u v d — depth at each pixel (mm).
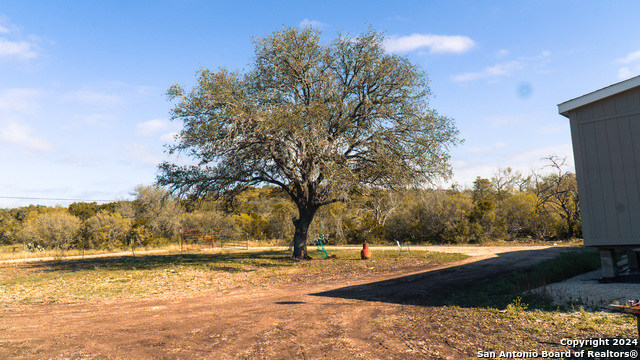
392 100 19375
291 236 37656
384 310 8352
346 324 7250
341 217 37125
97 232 36188
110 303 10297
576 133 9898
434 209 32281
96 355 5816
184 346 6160
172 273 16359
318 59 19109
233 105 16328
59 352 5992
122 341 6539
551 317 6805
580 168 9773
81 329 7449
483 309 7840
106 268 18984
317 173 18109
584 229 9648
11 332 7332
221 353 5766
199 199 21188
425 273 14203
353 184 18219
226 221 41812
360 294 10523
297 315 8156
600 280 9555
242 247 34469
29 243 35062
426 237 32812
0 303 10609
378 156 18578
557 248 21328
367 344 5957
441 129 18875
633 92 9148
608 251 9594
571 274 11562
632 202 9039
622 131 9258
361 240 34844
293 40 18891
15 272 19016
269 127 16219
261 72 19328
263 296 10852
